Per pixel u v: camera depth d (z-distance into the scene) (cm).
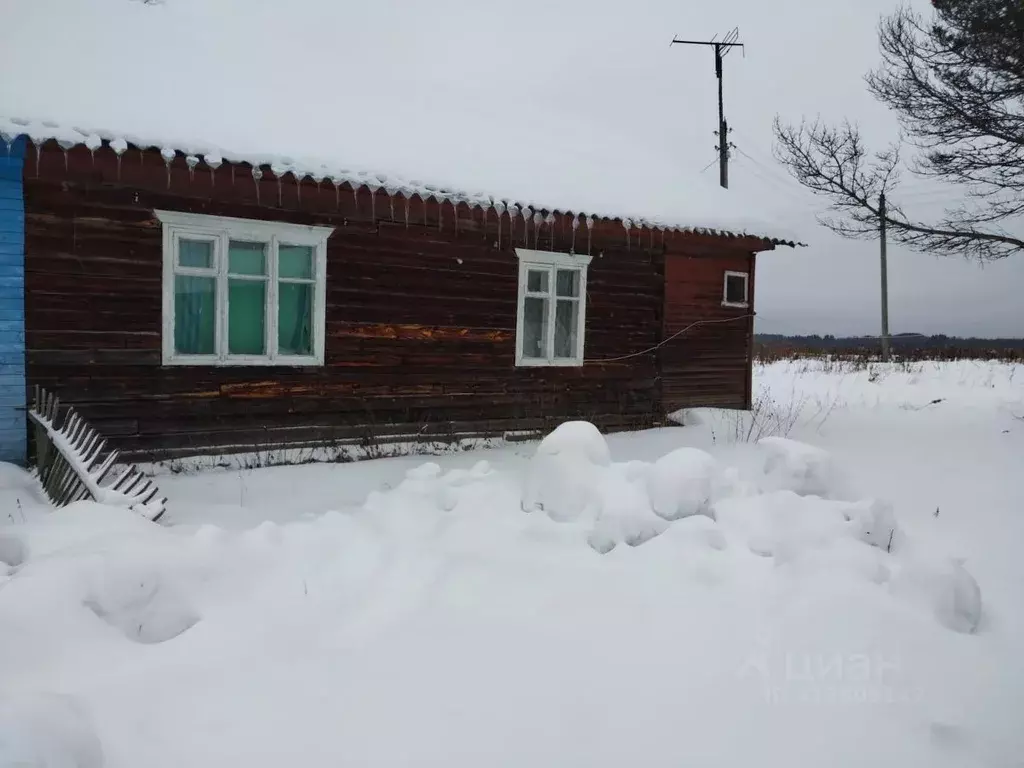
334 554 417
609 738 275
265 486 684
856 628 347
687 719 288
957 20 1168
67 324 704
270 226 799
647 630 352
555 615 363
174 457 760
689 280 1186
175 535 408
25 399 687
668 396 1178
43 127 602
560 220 924
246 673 304
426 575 395
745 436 1020
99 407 724
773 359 3125
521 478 554
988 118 1158
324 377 856
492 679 310
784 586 384
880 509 471
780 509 450
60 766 215
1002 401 1487
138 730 265
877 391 1850
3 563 360
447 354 950
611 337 1109
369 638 338
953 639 348
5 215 670
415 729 276
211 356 780
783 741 277
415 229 910
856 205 1277
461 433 965
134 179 702
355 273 869
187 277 776
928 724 288
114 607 331
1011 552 507
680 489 459
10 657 288
